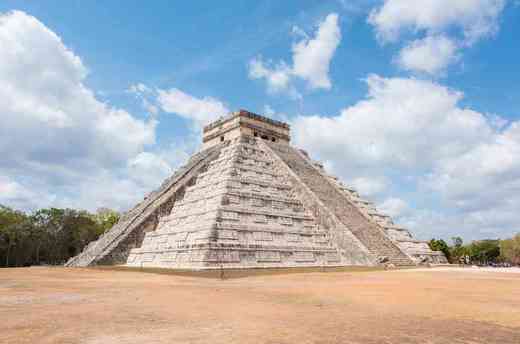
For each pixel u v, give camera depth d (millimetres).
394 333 9914
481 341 9266
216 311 12906
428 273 31594
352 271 33875
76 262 49750
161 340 8914
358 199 52656
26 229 71688
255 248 36438
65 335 9344
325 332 9914
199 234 36000
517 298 16562
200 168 52969
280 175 51062
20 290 19250
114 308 13414
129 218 51719
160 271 32812
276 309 13477
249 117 58438
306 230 42812
